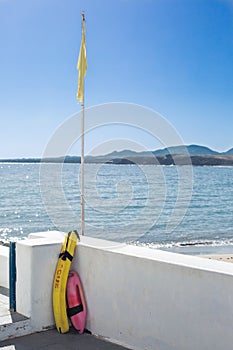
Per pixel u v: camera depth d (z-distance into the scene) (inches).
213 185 1576.0
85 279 182.7
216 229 978.7
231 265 145.3
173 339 150.1
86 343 169.3
